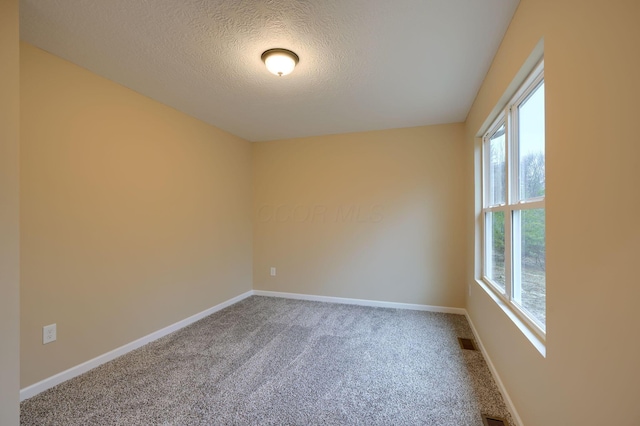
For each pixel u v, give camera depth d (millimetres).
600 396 852
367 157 3895
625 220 746
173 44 1886
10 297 1402
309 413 1727
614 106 785
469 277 3227
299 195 4211
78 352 2137
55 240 2004
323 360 2365
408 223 3734
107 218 2352
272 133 3990
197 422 1646
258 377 2113
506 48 1743
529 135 1642
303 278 4195
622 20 750
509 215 1928
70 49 1937
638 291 704
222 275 3766
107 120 2355
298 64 2139
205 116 3283
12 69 1402
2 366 1375
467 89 2582
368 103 2910
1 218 1373
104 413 1717
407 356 2432
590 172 901
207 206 3508
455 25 1697
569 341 1030
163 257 2881
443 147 3602
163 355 2453
